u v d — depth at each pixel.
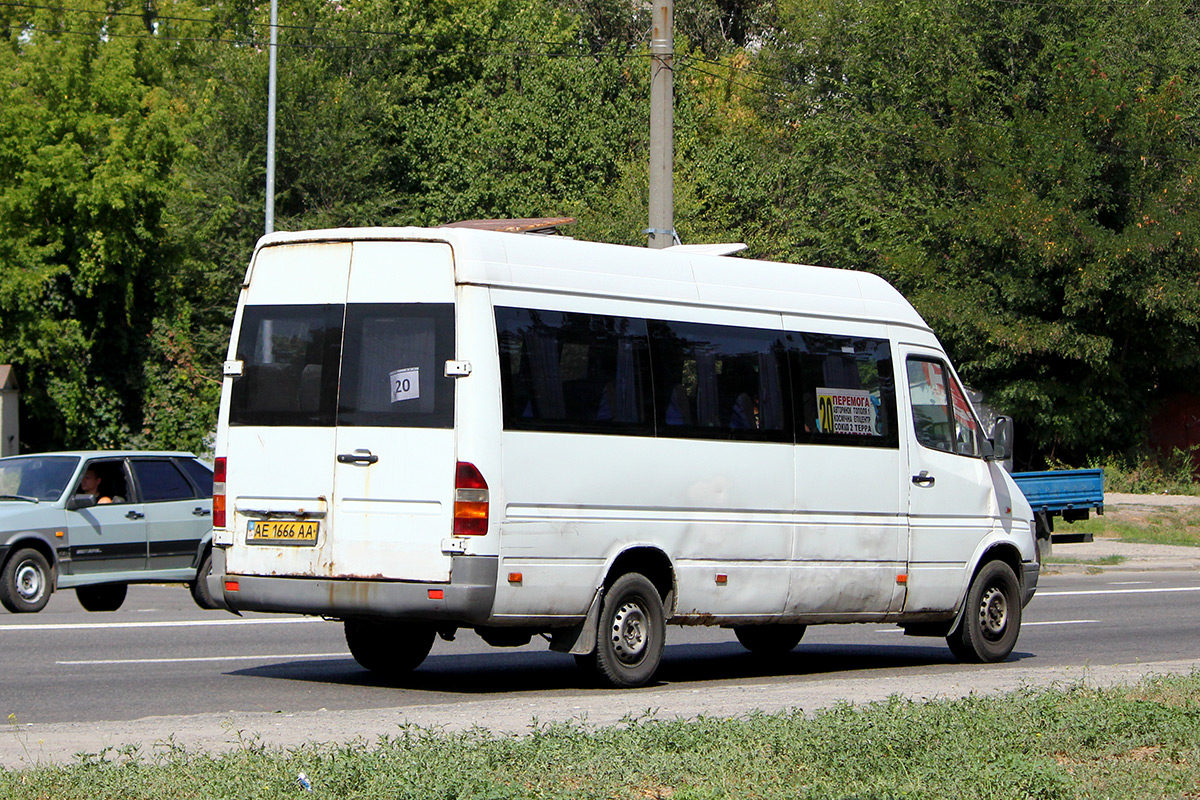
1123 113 78.00
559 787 14.37
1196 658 30.47
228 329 102.19
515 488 21.98
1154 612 41.75
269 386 23.34
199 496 40.28
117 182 93.50
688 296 24.88
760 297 26.05
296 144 98.88
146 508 38.88
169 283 103.00
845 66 91.38
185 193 96.81
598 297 23.55
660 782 14.89
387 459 22.14
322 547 22.53
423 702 22.12
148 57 109.56
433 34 111.50
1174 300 75.44
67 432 100.19
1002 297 80.00
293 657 28.45
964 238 79.38
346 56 108.50
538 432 22.36
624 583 23.45
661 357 24.20
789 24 99.81
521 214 100.00
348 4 114.00
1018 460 89.00
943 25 85.50
